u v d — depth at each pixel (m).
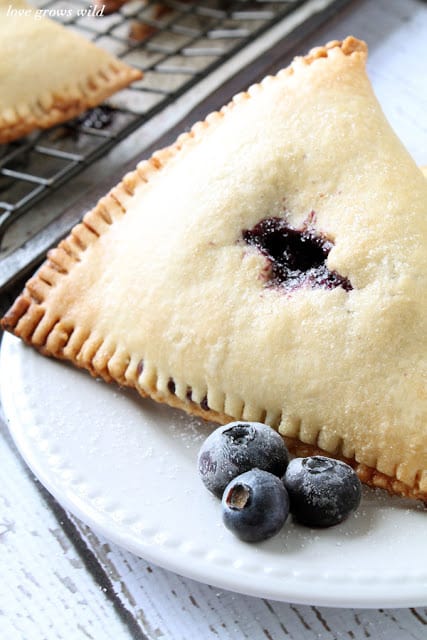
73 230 0.33
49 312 0.32
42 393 0.31
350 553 0.27
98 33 0.49
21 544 0.30
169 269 0.30
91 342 0.31
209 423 0.31
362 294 0.29
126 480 0.29
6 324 0.32
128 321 0.31
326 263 0.30
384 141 0.31
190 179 0.32
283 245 0.30
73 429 0.30
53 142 0.43
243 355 0.29
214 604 0.29
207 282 0.30
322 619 0.28
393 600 0.26
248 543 0.28
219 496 0.28
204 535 0.28
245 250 0.30
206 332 0.30
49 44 0.41
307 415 0.29
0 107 0.40
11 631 0.29
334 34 0.46
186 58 0.47
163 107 0.41
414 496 0.28
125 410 0.31
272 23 0.45
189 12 0.50
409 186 0.30
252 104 0.32
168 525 0.28
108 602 0.29
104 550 0.30
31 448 0.30
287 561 0.27
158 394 0.30
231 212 0.31
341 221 0.30
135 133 0.43
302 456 0.29
